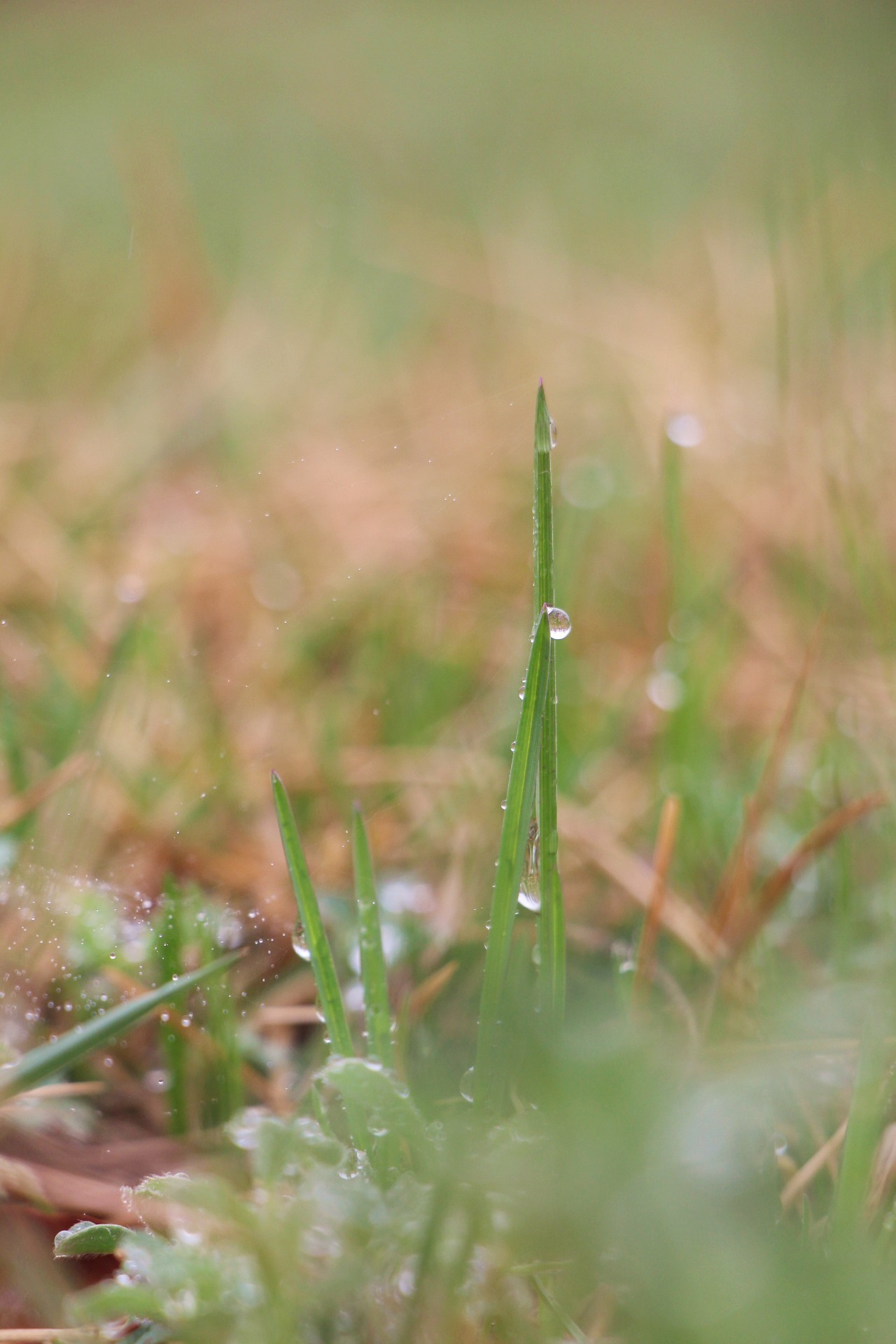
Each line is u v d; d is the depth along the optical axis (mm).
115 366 1025
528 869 389
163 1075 411
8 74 2752
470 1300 363
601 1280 363
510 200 1610
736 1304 344
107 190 1727
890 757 476
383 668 555
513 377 1007
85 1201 387
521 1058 382
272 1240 357
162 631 544
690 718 487
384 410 958
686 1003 410
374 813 474
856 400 680
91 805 445
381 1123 373
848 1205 372
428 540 695
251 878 448
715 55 2652
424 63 2795
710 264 1183
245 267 1298
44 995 416
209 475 809
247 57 2789
